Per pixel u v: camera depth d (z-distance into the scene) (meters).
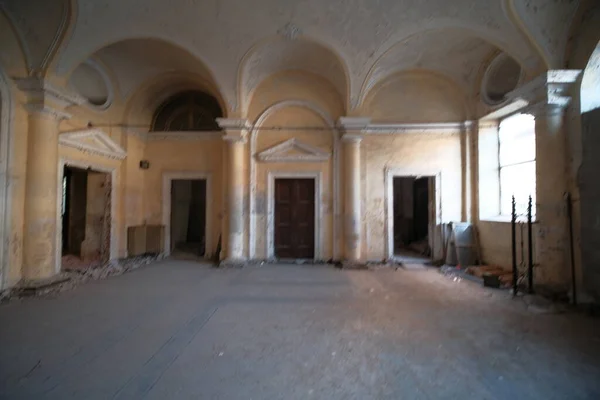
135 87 8.60
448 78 8.00
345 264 7.68
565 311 4.60
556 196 5.26
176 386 2.65
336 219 8.21
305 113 8.41
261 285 6.03
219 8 6.13
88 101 7.72
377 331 3.83
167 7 6.07
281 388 2.62
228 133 7.91
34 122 5.80
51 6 5.47
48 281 5.73
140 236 8.94
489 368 2.97
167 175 9.26
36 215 5.77
